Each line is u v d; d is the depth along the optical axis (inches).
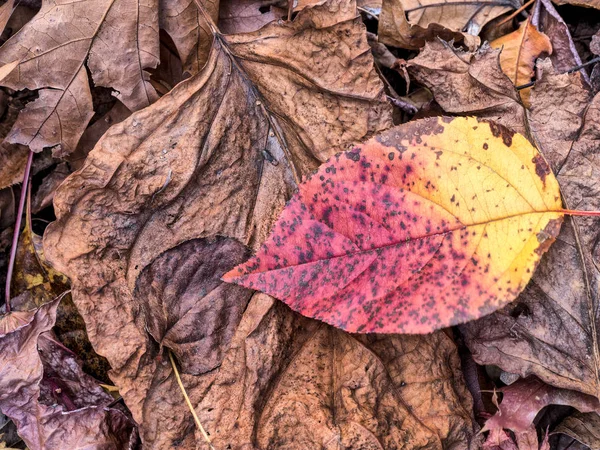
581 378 10.1
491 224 9.4
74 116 10.5
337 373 10.1
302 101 10.5
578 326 10.1
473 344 10.4
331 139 10.5
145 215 10.2
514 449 10.2
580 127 10.5
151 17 10.4
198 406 10.0
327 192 9.5
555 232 9.4
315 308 9.4
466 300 9.2
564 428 10.5
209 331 10.2
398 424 10.0
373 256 9.5
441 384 10.2
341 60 10.5
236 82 10.5
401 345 10.2
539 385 10.3
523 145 9.4
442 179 9.4
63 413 10.3
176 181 10.2
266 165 10.5
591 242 10.2
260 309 10.1
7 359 10.3
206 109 10.4
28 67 10.2
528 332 10.2
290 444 9.9
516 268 9.3
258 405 10.0
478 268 9.3
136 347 10.0
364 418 9.9
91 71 10.4
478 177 9.4
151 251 10.2
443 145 9.4
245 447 9.8
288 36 10.5
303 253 9.5
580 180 10.4
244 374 10.0
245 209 10.4
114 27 10.4
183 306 10.2
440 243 9.4
